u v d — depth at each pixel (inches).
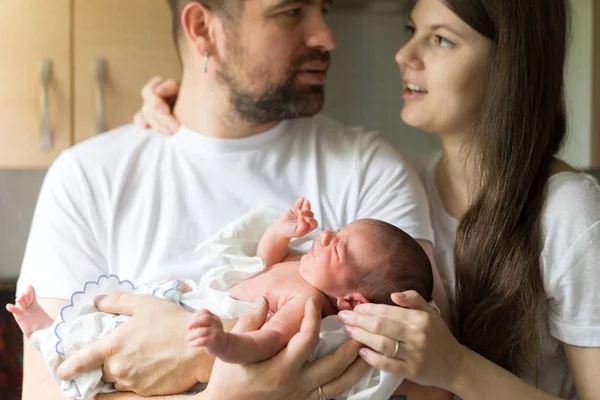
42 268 55.8
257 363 45.0
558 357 56.7
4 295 91.4
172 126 60.2
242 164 58.4
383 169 57.9
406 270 50.0
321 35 55.6
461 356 49.0
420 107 58.6
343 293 50.1
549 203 53.1
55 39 79.0
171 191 57.9
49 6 78.6
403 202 56.4
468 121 57.6
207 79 58.1
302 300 48.1
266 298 48.1
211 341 41.4
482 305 54.4
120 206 57.4
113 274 54.6
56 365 49.4
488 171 55.3
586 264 51.3
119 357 48.6
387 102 99.0
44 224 57.1
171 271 55.7
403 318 46.7
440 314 53.6
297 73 56.7
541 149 54.6
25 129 79.5
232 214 57.6
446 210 61.9
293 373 44.9
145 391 48.9
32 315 52.0
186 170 58.6
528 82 53.9
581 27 87.3
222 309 49.3
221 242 54.2
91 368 48.9
